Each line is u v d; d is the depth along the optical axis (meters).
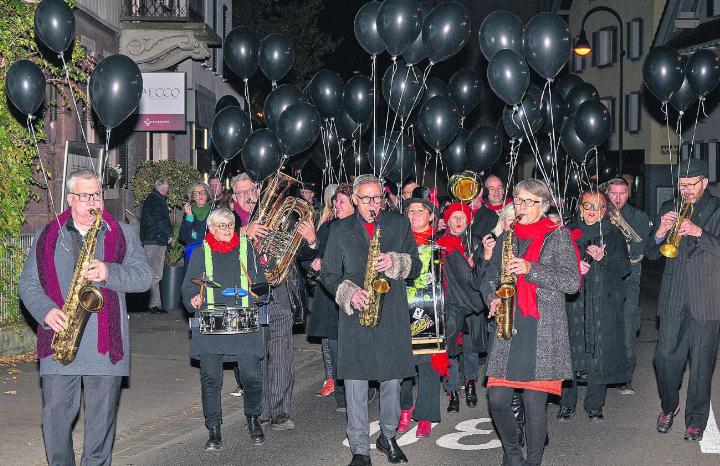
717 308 7.89
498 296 6.43
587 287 8.77
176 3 22.39
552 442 8.17
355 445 7.21
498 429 6.67
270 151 9.76
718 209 7.92
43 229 6.04
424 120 10.94
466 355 9.59
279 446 8.09
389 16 9.96
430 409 8.12
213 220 7.75
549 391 6.54
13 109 12.69
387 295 7.21
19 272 12.03
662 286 8.19
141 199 19.78
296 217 8.41
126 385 10.41
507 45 10.27
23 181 12.41
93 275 5.80
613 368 8.80
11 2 12.87
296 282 8.61
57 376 5.94
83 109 16.91
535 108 11.78
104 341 5.93
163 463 7.54
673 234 7.75
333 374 9.45
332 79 12.77
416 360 8.04
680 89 11.41
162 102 19.41
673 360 8.19
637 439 8.26
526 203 6.66
